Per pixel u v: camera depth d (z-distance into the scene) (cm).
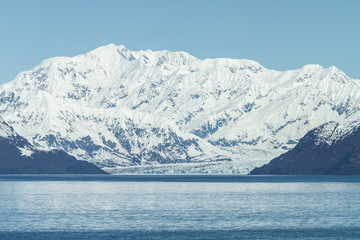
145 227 16500
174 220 17850
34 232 15662
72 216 18700
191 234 15438
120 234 15400
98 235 15275
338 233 15500
